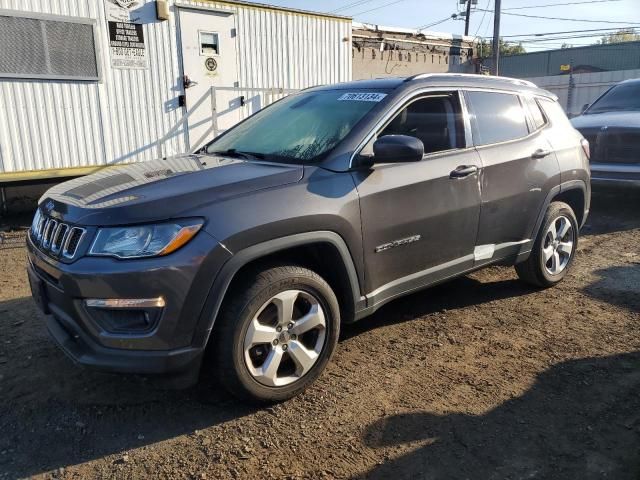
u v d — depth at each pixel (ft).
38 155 26.73
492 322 13.99
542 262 15.58
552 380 11.09
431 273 12.51
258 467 8.65
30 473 8.54
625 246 20.97
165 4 29.43
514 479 8.32
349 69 39.22
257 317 9.73
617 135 25.34
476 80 14.15
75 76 27.25
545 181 15.01
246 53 33.47
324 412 10.07
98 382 11.11
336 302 10.65
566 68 106.01
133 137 29.63
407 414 9.96
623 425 9.62
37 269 10.35
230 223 9.20
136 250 8.77
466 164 12.84
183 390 10.85
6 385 10.95
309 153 11.30
